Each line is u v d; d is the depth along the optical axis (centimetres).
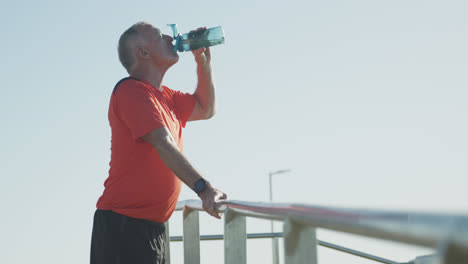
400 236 66
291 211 118
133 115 243
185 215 294
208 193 225
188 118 308
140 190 247
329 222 93
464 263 55
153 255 250
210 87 313
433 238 57
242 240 200
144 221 249
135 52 275
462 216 54
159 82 282
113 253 247
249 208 160
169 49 283
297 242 123
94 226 256
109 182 256
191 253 294
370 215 76
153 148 249
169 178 254
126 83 255
